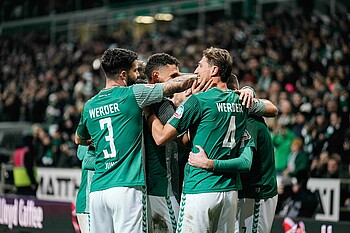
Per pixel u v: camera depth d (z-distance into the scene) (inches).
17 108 2324.1
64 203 890.1
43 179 1350.9
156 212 562.9
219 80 543.8
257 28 2087.8
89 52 2496.3
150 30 2706.7
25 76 2564.0
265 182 571.8
